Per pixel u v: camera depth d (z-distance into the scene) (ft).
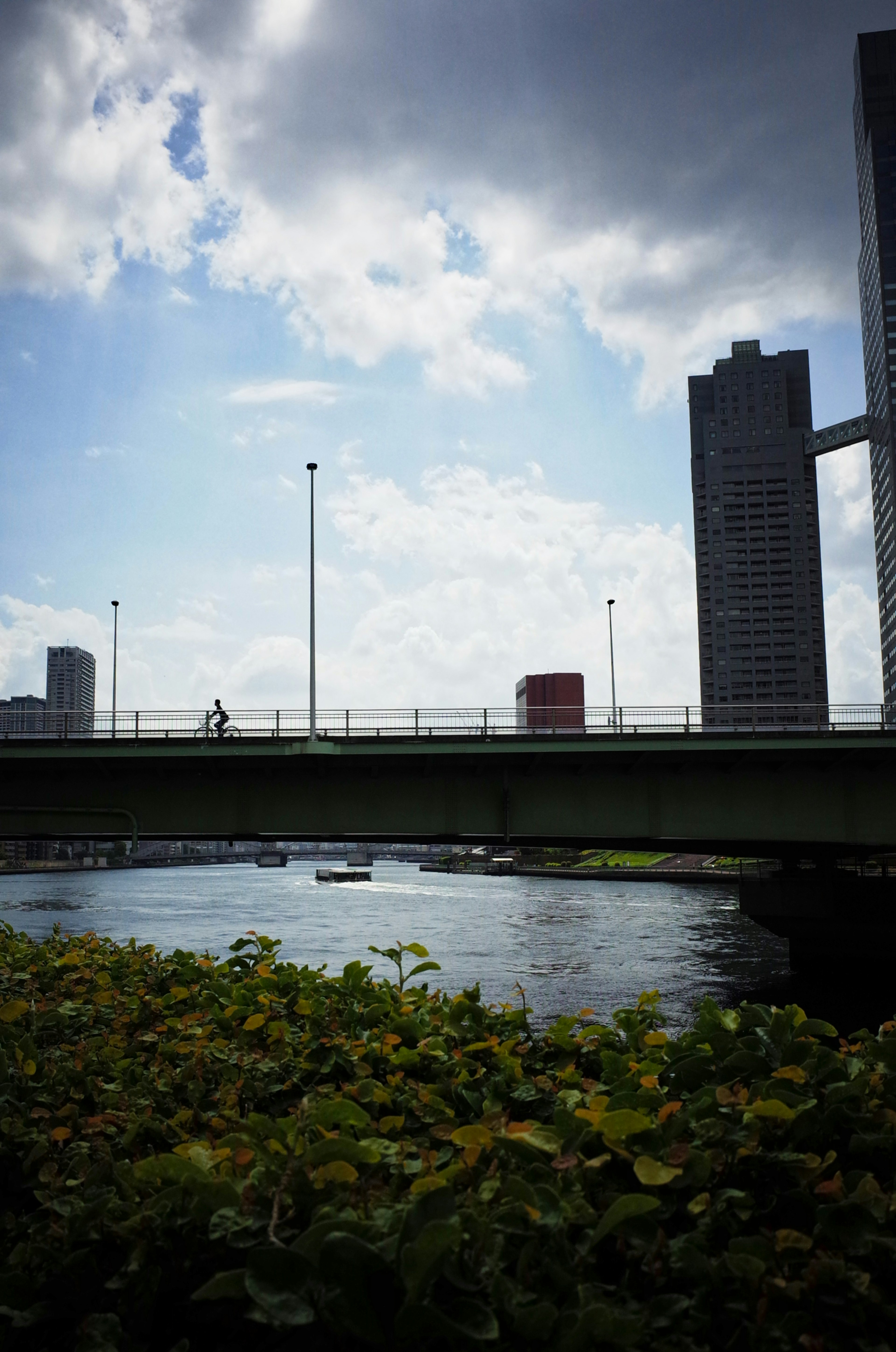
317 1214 11.10
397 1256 10.02
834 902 164.14
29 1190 15.16
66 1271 12.18
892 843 122.72
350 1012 20.77
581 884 438.81
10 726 121.70
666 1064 16.43
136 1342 11.41
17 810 122.21
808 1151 13.00
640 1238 11.20
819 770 124.98
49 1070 19.92
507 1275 10.82
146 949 34.04
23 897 383.65
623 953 188.34
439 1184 11.09
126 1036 23.48
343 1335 10.00
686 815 125.08
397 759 121.70
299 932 227.20
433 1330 9.55
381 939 211.20
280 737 120.78
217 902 349.61
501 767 125.39
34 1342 12.01
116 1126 16.40
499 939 212.84
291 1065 18.52
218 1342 11.69
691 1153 11.92
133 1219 11.96
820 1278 10.58
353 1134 14.48
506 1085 16.58
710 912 283.79
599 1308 9.50
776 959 182.39
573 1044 18.83
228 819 124.98
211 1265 12.01
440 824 125.39
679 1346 9.86
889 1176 12.95
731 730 118.93
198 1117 16.88
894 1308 10.37
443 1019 20.66
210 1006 24.31
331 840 137.18
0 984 28.19
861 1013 132.98
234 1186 11.89
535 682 543.80
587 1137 12.65
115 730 120.57
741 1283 10.58
